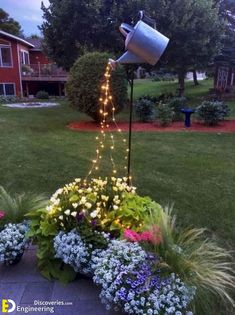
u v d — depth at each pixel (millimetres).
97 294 2094
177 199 3850
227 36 15953
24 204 2578
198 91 19641
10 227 2301
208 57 13602
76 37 13172
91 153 5949
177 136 7562
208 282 1853
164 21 12266
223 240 2898
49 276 2223
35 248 2574
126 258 1852
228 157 5773
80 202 2270
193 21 12344
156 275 1778
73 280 2205
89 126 8867
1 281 2205
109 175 4719
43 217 2328
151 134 7777
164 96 12250
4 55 19281
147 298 1689
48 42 14055
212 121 8812
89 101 8508
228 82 18797
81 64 8602
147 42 2496
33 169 4973
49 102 16750
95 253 2025
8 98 17734
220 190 4156
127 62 2711
